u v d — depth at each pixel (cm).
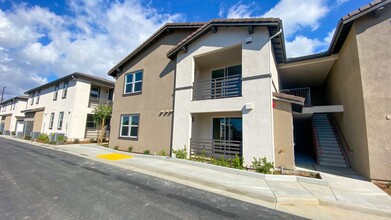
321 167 899
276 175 675
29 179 620
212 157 953
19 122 3078
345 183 643
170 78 1181
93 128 2112
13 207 407
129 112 1370
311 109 1039
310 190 560
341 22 752
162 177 712
